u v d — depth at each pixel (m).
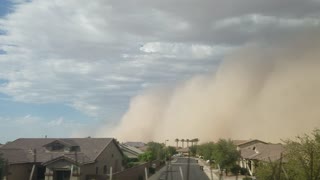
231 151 64.00
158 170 71.19
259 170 29.50
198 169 74.44
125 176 46.53
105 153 54.25
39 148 52.81
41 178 47.91
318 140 24.36
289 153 25.22
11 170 42.66
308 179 21.05
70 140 54.94
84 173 46.41
